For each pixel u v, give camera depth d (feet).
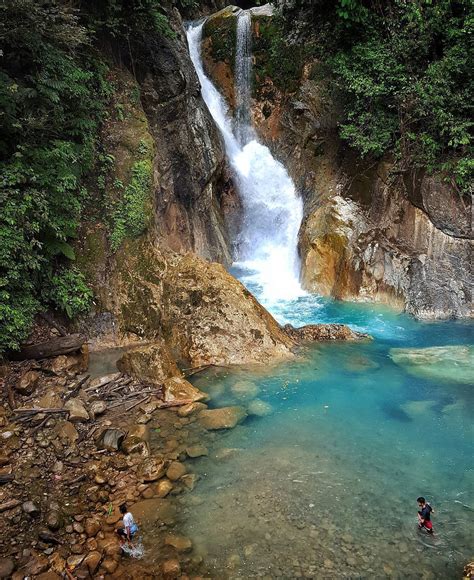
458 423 27.02
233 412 27.43
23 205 28.45
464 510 20.29
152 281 37.40
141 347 32.19
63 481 21.98
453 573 17.19
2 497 20.66
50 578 16.94
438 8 41.39
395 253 45.06
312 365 33.94
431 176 42.55
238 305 36.04
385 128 45.55
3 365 28.89
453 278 42.39
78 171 34.96
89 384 29.60
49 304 33.50
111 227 37.27
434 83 40.78
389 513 20.07
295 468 22.95
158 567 17.44
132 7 42.42
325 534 18.93
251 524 19.45
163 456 23.76
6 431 24.48
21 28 28.84
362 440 25.39
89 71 37.76
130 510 20.21
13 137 30.78
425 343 37.88
